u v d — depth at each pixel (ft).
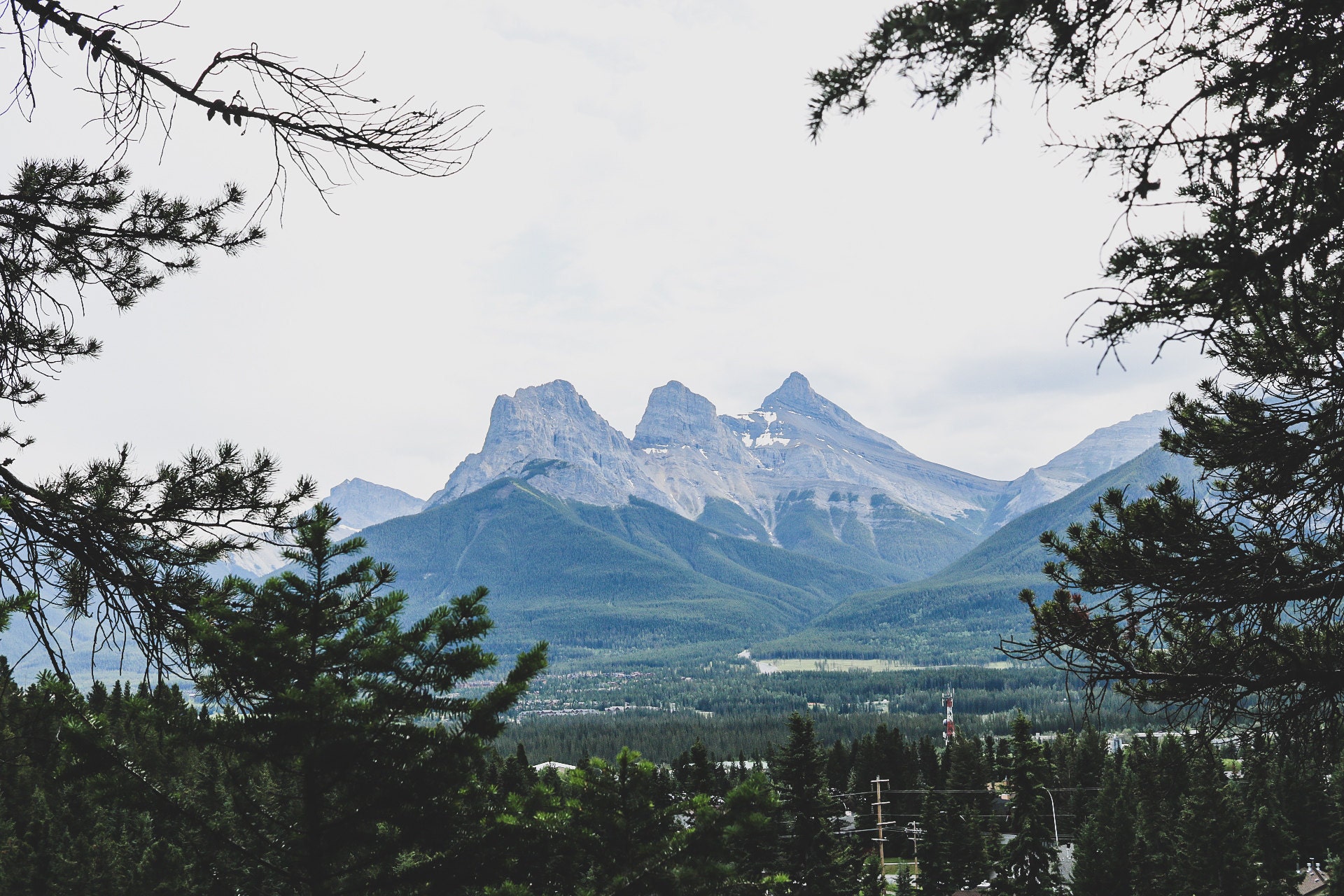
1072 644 30.12
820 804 118.62
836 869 117.19
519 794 34.12
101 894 49.11
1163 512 28.58
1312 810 176.65
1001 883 158.61
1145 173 16.20
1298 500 25.94
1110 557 29.50
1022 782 159.63
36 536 23.21
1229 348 24.80
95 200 23.95
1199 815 152.97
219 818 29.81
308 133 19.02
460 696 32.94
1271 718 28.30
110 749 28.40
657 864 31.65
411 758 30.48
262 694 30.12
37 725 26.12
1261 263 16.42
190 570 25.39
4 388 24.66
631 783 34.01
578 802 33.47
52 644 23.36
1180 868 153.28
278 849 30.30
